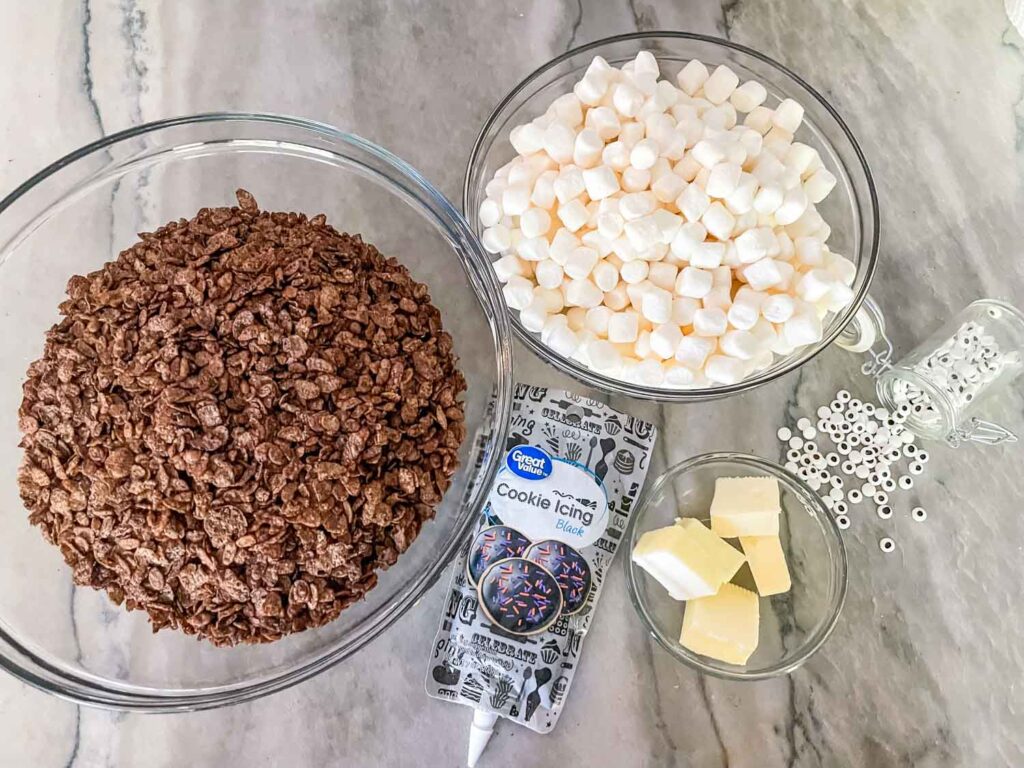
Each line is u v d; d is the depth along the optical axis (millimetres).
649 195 351
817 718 406
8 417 358
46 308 376
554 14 437
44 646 361
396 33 436
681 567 386
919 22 437
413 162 429
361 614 343
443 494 335
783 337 359
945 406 391
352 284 323
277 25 432
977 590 412
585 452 406
